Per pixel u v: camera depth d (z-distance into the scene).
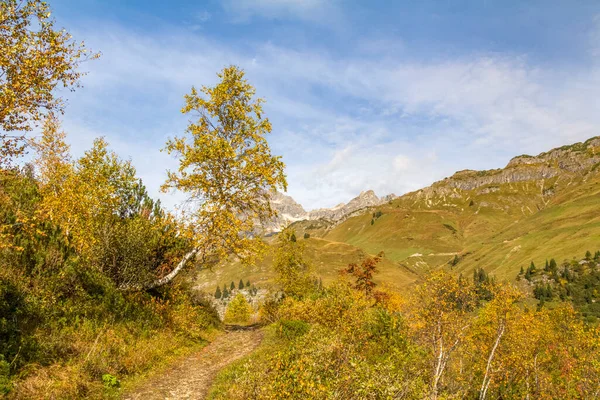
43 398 7.87
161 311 17.27
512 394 25.41
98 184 19.06
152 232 18.58
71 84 11.07
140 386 10.68
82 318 12.04
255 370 9.37
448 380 20.67
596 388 24.53
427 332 19.38
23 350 8.89
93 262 15.12
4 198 13.66
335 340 9.76
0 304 9.40
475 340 25.12
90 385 9.33
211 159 18.98
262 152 20.25
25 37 10.04
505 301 22.16
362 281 33.41
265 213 20.67
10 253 11.22
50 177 19.84
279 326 19.77
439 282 19.17
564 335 29.41
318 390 7.55
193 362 14.47
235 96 20.78
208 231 19.00
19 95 10.02
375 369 9.27
